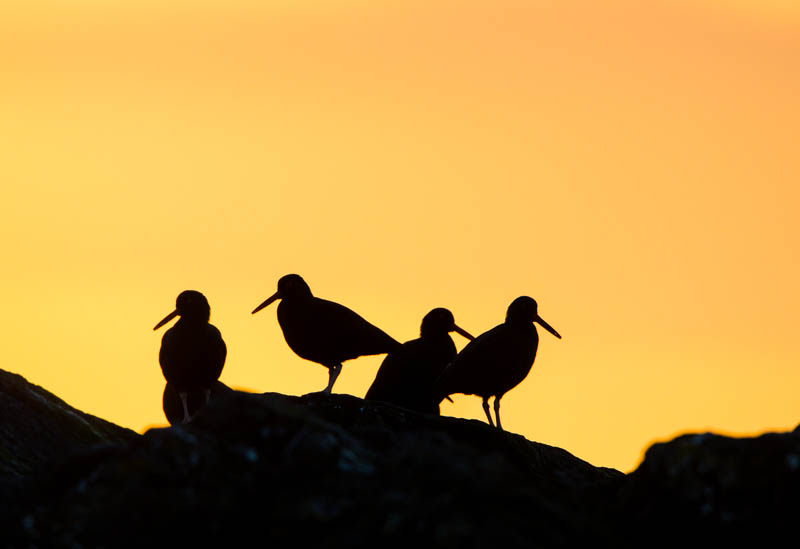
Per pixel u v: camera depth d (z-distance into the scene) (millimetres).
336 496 12641
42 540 12625
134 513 12594
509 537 11867
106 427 20000
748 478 12617
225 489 12828
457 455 12945
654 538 13008
